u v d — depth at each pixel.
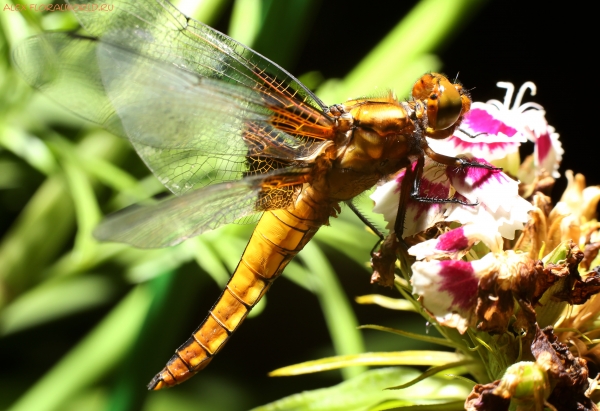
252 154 0.31
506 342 0.30
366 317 0.38
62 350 0.37
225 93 0.31
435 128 0.30
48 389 0.34
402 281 0.31
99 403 0.36
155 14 0.31
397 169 0.31
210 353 0.31
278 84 0.31
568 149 0.41
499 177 0.30
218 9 0.34
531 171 0.31
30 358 0.37
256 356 0.40
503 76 0.43
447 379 0.31
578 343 0.30
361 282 0.38
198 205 0.30
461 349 0.31
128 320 0.35
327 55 0.44
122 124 0.31
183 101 0.31
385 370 0.31
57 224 0.34
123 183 0.33
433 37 0.35
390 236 0.31
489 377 0.30
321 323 0.41
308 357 0.40
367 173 0.31
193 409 0.37
